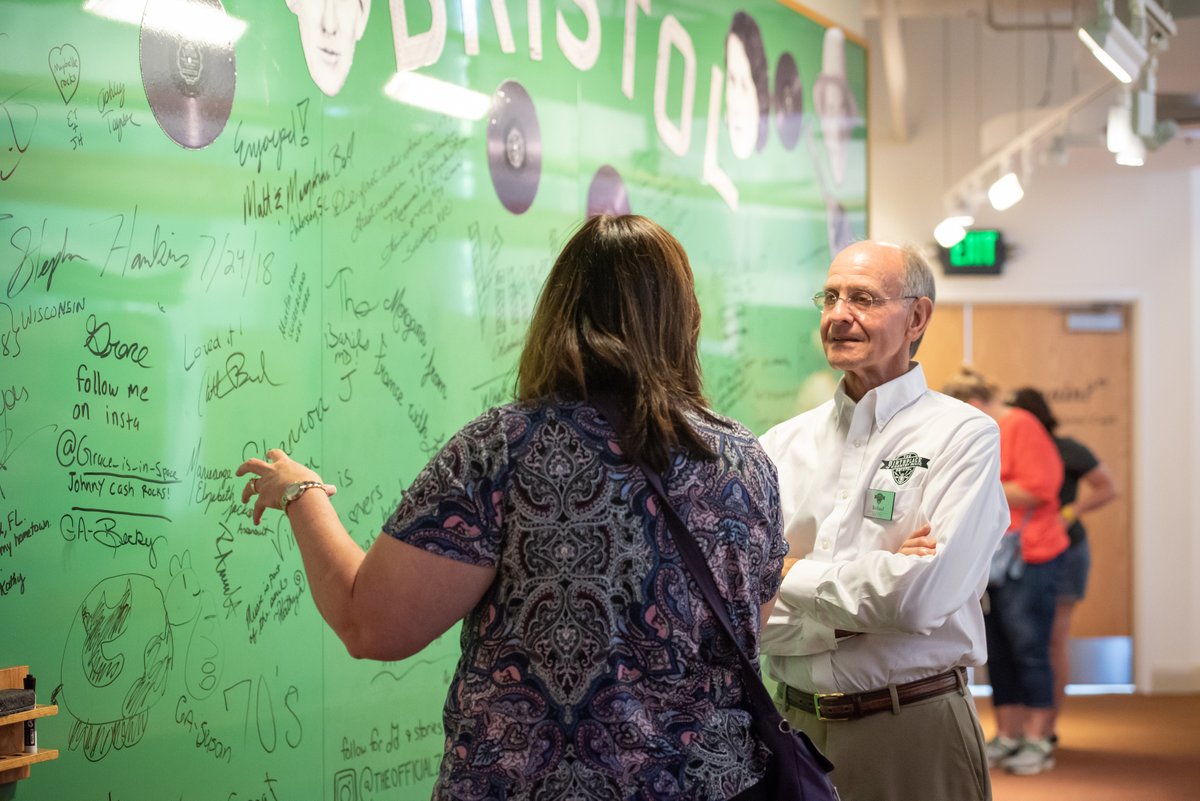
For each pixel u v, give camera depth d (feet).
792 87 16.08
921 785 7.60
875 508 7.84
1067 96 24.20
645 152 13.25
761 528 4.86
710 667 4.64
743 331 15.03
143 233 7.70
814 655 7.72
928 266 8.27
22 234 6.99
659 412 4.60
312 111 9.04
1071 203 25.03
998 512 7.68
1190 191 24.89
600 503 4.47
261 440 8.58
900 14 18.58
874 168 24.94
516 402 4.68
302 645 8.94
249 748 8.49
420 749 10.12
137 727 7.68
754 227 15.28
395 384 9.83
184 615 7.99
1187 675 24.63
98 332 7.42
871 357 7.99
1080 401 25.27
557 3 11.85
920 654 7.52
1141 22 13.96
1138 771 17.67
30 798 7.04
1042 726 18.22
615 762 4.35
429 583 4.41
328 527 4.75
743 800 4.58
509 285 11.17
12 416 6.94
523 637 4.44
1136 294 24.95
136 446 7.66
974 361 25.38
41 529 7.10
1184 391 24.90
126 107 7.59
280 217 8.76
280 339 8.75
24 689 6.55
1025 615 17.66
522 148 11.34
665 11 13.57
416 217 10.08
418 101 10.09
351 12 9.41
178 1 7.94
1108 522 25.21
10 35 6.93
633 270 4.77
